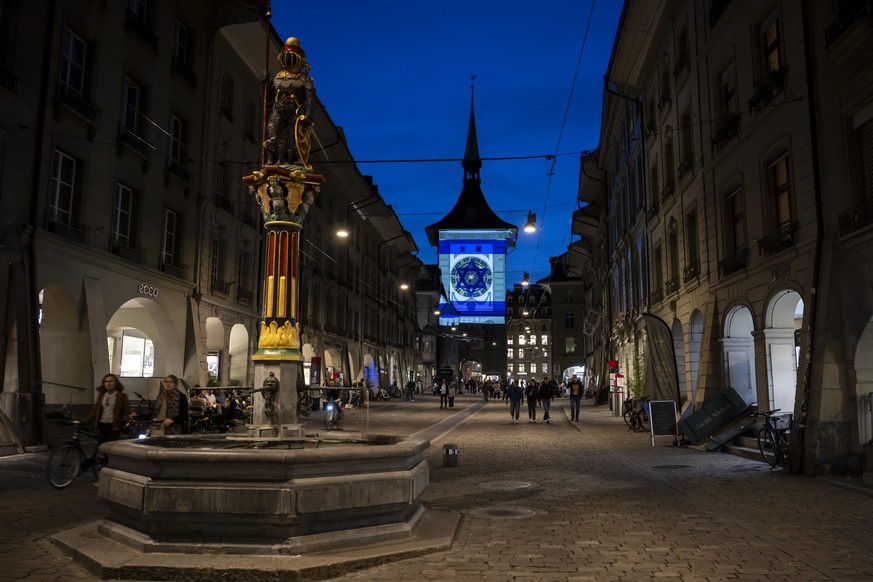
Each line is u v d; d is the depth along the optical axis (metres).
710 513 8.23
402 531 6.45
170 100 22.20
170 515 5.79
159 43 21.50
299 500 5.73
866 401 11.02
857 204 11.00
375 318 54.53
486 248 54.12
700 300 19.08
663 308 23.80
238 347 28.56
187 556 5.63
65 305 17.28
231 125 26.88
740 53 15.71
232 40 26.23
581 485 10.56
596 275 49.28
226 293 26.14
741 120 15.62
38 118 16.08
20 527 7.29
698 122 18.66
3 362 14.63
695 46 19.08
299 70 7.91
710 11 17.69
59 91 16.73
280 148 7.63
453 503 8.99
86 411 16.91
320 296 38.41
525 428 23.53
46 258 16.22
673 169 22.88
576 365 87.12
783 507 8.63
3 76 14.90
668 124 22.48
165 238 22.16
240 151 27.78
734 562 5.98
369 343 51.69
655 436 17.17
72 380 17.20
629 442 18.09
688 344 20.30
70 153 17.28
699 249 18.91
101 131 18.48
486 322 53.34
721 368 17.14
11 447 13.66
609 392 36.34
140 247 20.39
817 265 11.89
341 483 6.02
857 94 11.04
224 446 7.55
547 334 112.38
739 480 11.03
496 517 8.00
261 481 5.79
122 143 19.19
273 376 7.15
